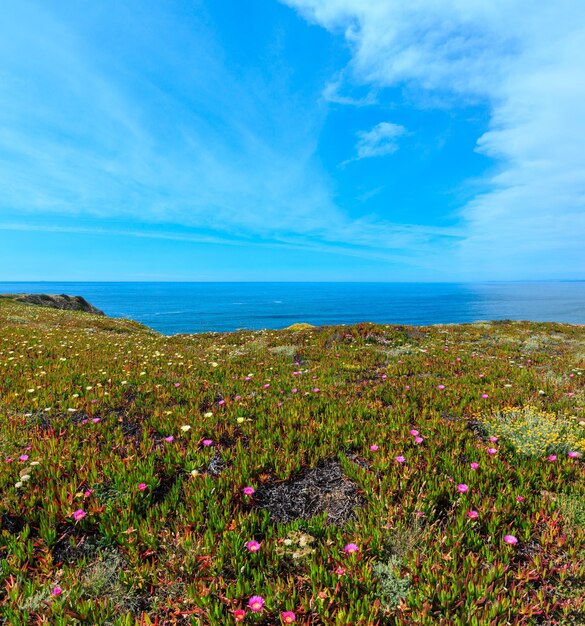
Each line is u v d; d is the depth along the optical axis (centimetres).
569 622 263
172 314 15288
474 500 390
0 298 3588
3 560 305
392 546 333
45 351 1169
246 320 12681
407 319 13100
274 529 366
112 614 272
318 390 802
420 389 812
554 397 764
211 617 259
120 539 333
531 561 311
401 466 461
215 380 913
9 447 499
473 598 279
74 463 455
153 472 443
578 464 470
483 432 595
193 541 330
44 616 262
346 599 282
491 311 16775
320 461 495
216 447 529
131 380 867
